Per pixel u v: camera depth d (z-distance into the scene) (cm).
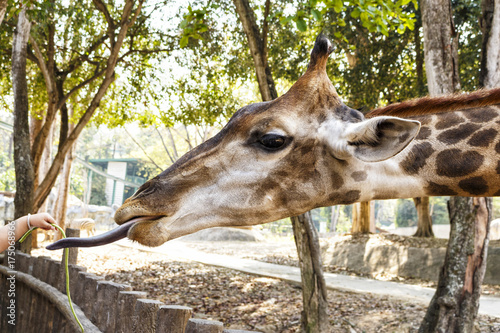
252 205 183
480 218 441
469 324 430
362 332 584
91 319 270
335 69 1137
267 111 183
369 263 1167
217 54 1135
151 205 178
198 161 185
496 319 608
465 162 187
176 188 182
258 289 843
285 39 1062
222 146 186
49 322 310
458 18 1028
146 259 1162
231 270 1042
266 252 1474
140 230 176
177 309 194
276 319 641
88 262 1068
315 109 184
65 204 1406
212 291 820
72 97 1311
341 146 172
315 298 540
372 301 729
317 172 184
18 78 758
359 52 1128
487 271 986
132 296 230
